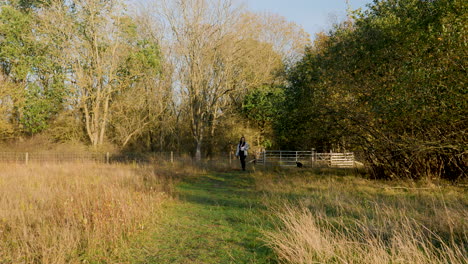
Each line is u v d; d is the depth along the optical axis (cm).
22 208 665
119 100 2769
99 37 2481
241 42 2702
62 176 1243
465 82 785
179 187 1147
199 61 2631
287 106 1706
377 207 682
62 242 477
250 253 465
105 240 509
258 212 708
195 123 2689
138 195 782
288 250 429
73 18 2450
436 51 865
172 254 466
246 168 2009
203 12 2575
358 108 1174
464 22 809
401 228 515
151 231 573
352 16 1439
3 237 516
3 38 2336
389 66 1083
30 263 421
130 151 2780
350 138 1349
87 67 2538
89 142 2670
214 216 689
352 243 457
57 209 653
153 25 2811
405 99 905
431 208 677
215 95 2780
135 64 2555
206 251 476
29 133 2647
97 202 652
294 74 1691
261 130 3216
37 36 2362
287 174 1584
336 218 618
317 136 1591
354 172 1630
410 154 1138
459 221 545
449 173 1133
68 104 2508
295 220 536
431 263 397
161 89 2938
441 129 1020
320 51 1605
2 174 1267
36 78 2448
